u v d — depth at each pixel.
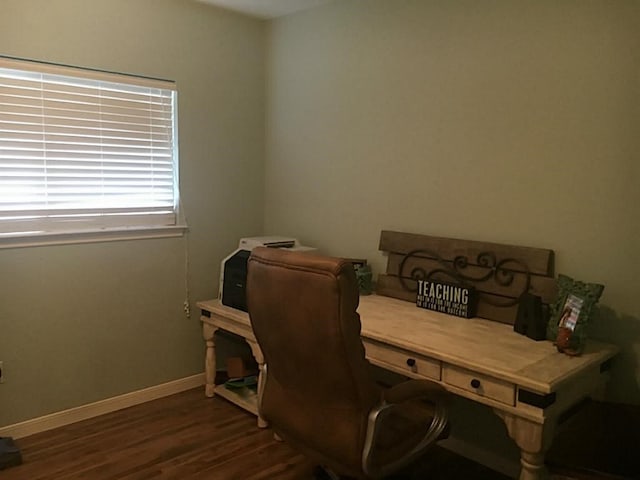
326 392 1.80
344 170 3.22
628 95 2.11
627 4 2.09
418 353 2.11
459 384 1.99
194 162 3.35
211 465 2.53
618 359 2.19
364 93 3.07
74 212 2.89
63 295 2.88
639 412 2.04
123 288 3.10
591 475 1.78
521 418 1.82
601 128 2.18
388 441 1.83
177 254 3.32
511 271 2.44
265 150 3.72
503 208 2.51
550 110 2.33
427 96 2.77
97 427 2.90
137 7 2.99
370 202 3.10
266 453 2.64
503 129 2.48
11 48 2.59
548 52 2.31
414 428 1.91
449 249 2.66
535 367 1.87
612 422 2.03
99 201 2.98
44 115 2.74
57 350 2.88
